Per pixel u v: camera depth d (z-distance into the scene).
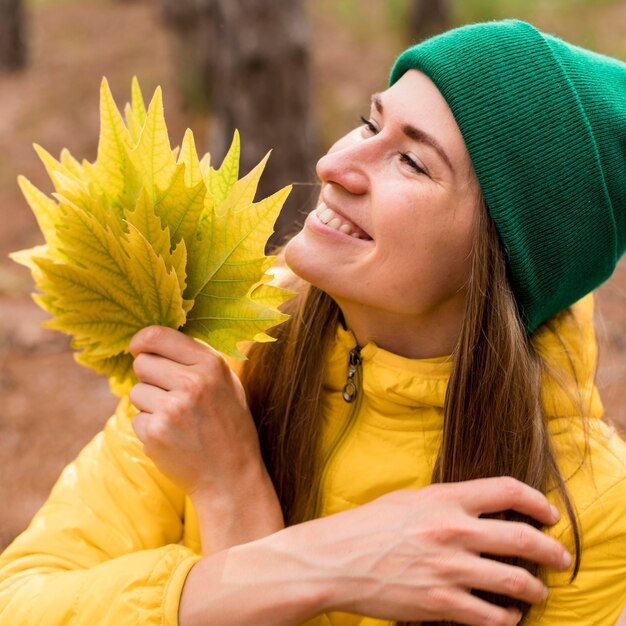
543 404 1.41
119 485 1.51
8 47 10.35
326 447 1.48
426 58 1.30
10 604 1.34
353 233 1.34
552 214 1.33
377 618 1.24
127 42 11.07
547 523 1.28
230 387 1.37
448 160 1.29
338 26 11.01
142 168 1.26
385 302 1.33
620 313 4.74
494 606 1.23
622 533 1.33
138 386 1.35
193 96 8.03
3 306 5.19
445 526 1.23
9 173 7.47
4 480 3.71
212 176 1.32
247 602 1.24
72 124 8.54
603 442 1.40
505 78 1.28
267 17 4.45
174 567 1.31
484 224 1.31
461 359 1.35
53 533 1.47
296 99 4.58
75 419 4.16
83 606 1.29
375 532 1.25
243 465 1.37
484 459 1.36
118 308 1.32
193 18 7.98
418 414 1.43
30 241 6.18
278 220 4.61
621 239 1.49
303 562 1.25
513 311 1.35
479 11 10.00
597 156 1.34
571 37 9.30
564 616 1.32
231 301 1.30
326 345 1.49
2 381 4.42
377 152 1.32
